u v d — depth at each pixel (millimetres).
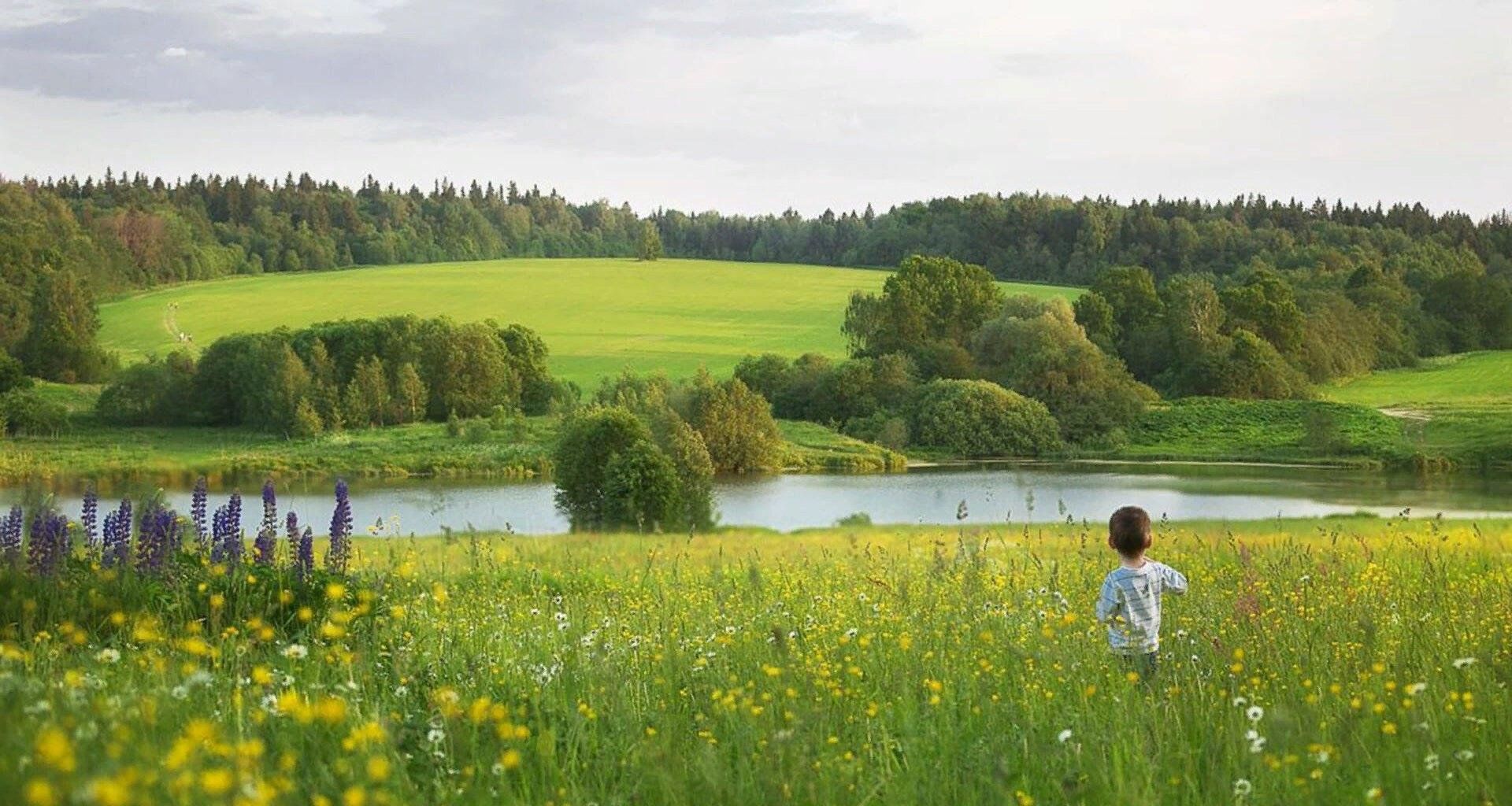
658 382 115938
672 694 6762
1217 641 7320
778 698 6645
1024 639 8000
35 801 3098
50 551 9203
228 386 122938
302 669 6824
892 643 8164
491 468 94500
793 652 7809
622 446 62719
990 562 12586
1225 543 16500
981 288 149500
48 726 4219
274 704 5449
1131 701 6496
